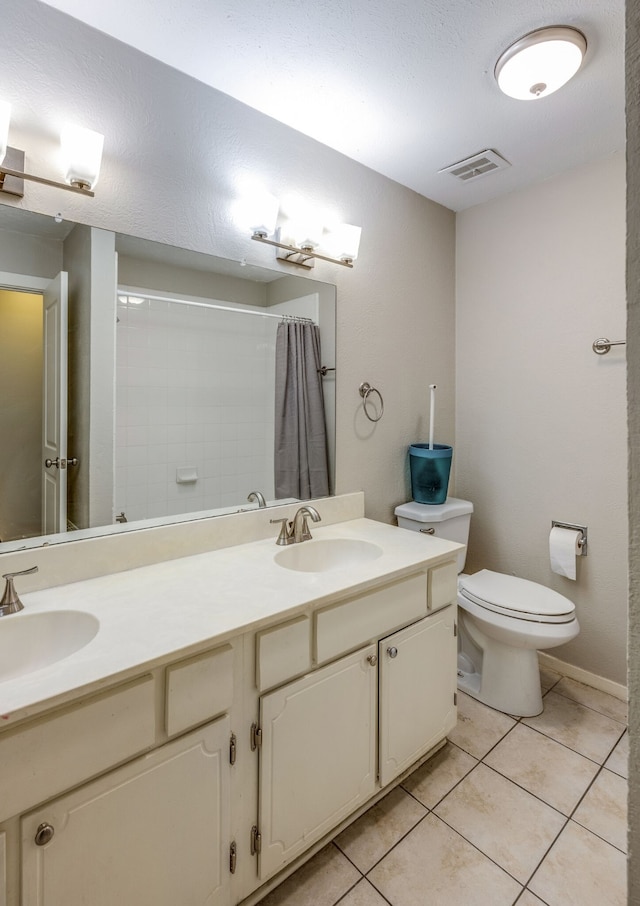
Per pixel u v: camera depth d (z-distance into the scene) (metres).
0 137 1.13
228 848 1.08
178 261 1.57
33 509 1.33
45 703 0.79
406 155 2.03
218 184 1.64
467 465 2.63
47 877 0.83
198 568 1.44
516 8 1.31
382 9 1.30
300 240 1.83
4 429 1.29
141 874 0.94
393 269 2.26
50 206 1.31
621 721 1.92
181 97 1.53
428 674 1.60
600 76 1.56
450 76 1.56
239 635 1.07
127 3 1.27
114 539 1.40
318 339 1.98
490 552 2.54
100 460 1.44
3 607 1.11
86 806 0.87
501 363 2.46
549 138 1.91
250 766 1.13
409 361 2.37
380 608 1.42
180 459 1.61
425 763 1.68
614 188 2.02
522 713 1.94
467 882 1.25
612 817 1.45
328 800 1.29
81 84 1.34
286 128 1.81
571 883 1.24
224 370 1.71
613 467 2.07
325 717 1.28
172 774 0.98
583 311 2.14
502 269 2.42
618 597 2.08
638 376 0.39
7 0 1.22
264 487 1.82
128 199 1.44
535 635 1.83
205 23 1.34
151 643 0.98
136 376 1.51
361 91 1.63
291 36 1.39
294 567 1.66
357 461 2.14
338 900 1.21
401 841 1.37
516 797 1.53
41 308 1.33
